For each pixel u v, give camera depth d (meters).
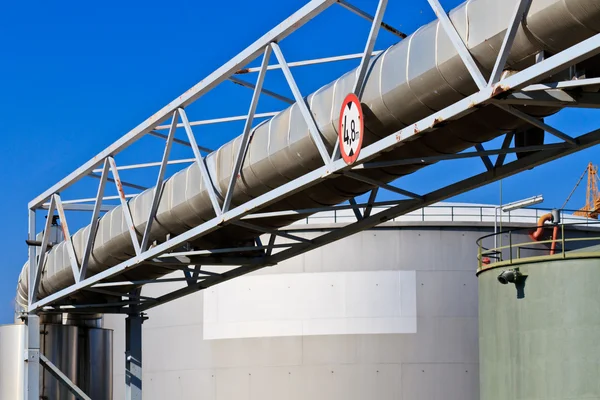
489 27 16.44
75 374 36.59
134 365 33.00
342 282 39.03
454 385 38.34
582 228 40.06
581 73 16.45
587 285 27.08
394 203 22.83
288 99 22.94
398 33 19.42
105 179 28.19
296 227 39.56
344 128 19.31
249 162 22.66
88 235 29.44
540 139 19.72
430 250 39.09
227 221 23.00
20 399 36.59
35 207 32.22
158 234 26.69
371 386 38.41
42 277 33.53
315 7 19.86
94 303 33.25
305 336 38.97
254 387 39.28
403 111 18.59
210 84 23.06
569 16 15.27
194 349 40.59
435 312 38.78
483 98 16.08
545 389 27.38
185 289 31.42
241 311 39.84
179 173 25.70
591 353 26.78
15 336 36.91
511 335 28.45
